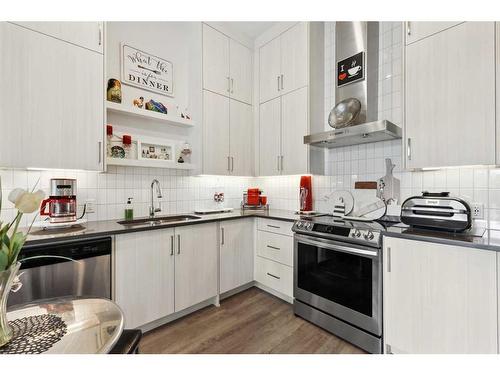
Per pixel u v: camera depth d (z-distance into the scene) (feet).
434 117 5.44
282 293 8.24
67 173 6.55
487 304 4.17
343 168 8.47
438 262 4.67
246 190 11.26
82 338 2.44
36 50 5.40
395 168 7.14
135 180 7.82
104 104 6.36
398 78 7.22
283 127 9.28
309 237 6.86
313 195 9.34
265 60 10.03
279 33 9.47
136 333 3.29
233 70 9.78
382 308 5.47
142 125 8.16
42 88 5.46
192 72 9.21
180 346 5.81
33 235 5.02
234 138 9.75
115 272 5.72
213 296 7.77
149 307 6.29
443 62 5.32
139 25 8.31
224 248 8.16
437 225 5.27
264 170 9.98
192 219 7.73
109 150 7.07
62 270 4.96
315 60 8.86
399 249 5.18
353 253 5.87
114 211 7.36
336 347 5.80
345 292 6.07
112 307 3.09
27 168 5.53
